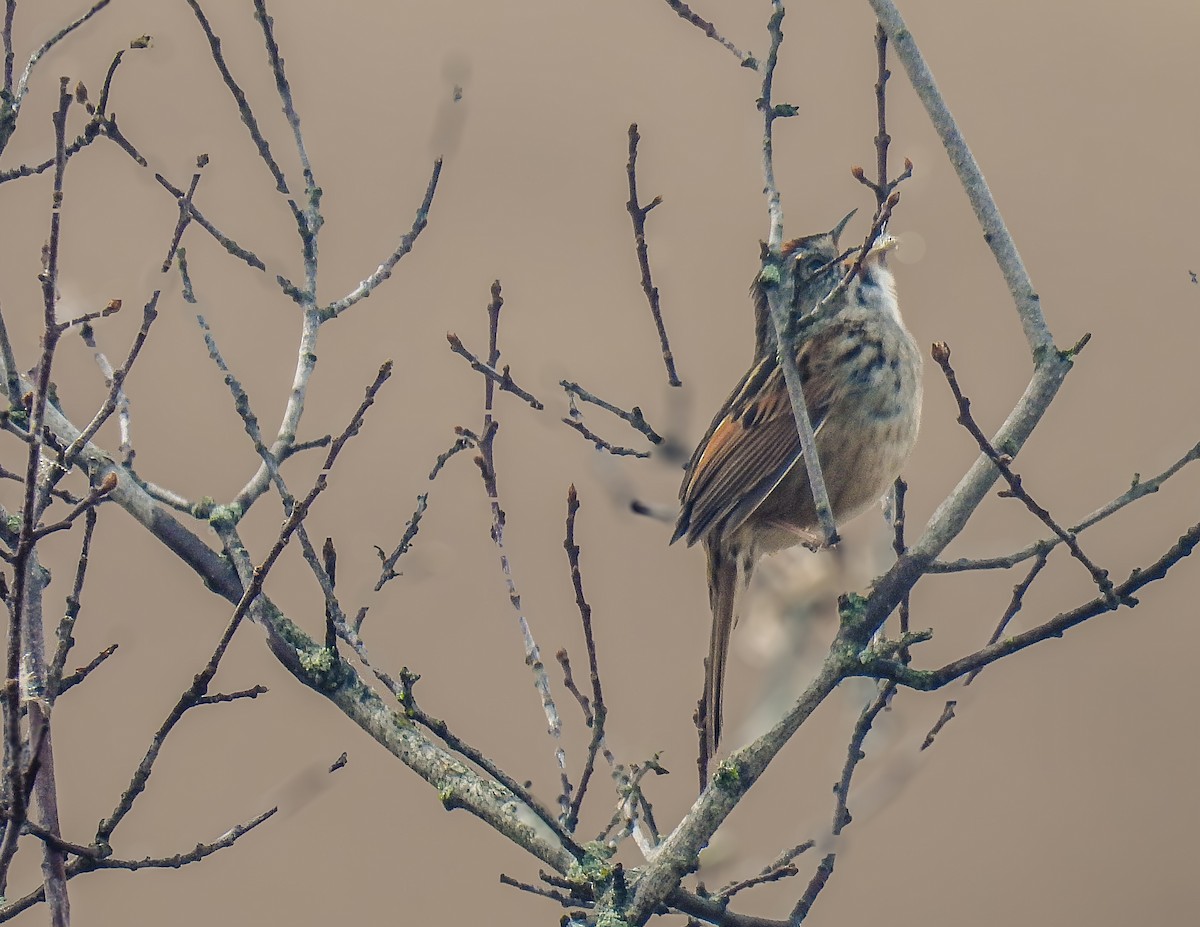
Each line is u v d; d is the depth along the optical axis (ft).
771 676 28.02
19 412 25.53
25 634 22.00
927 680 24.17
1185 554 22.77
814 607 28.86
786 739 24.57
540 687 26.66
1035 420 25.29
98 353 28.99
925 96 25.61
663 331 29.53
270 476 27.71
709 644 34.50
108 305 20.63
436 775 25.96
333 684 26.63
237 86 27.99
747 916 24.63
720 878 27.48
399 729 26.43
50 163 25.54
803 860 34.35
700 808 24.36
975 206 25.72
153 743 21.81
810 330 35.55
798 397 25.05
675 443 29.94
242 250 27.84
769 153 25.07
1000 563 25.18
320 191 28.81
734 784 24.40
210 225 27.84
